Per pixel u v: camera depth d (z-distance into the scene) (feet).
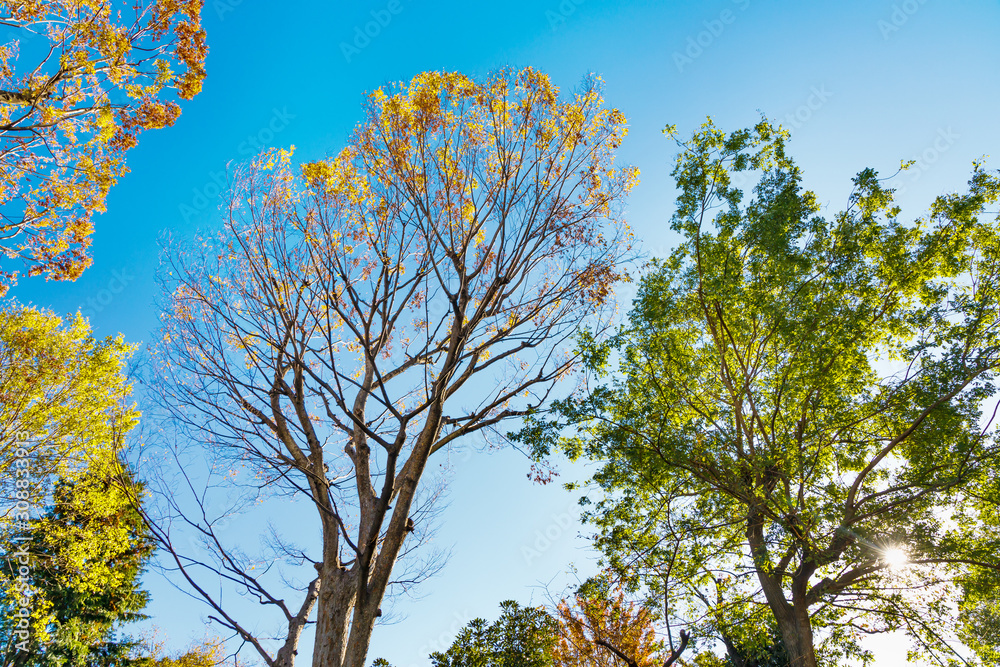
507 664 55.83
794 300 35.58
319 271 28.81
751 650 35.29
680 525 36.27
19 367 51.21
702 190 38.63
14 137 28.43
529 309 34.50
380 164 29.86
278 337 28.45
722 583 37.52
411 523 28.07
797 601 35.50
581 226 33.12
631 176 34.40
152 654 67.92
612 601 42.01
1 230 29.86
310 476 28.48
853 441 37.63
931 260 37.70
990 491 33.30
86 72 28.30
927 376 34.24
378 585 26.04
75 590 58.65
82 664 59.98
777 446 34.71
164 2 29.35
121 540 52.75
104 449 46.06
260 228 28.81
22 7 26.91
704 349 41.29
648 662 48.80
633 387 39.34
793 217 36.88
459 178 30.71
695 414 39.99
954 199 38.01
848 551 32.96
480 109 31.19
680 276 40.22
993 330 34.42
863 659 40.04
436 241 29.22
